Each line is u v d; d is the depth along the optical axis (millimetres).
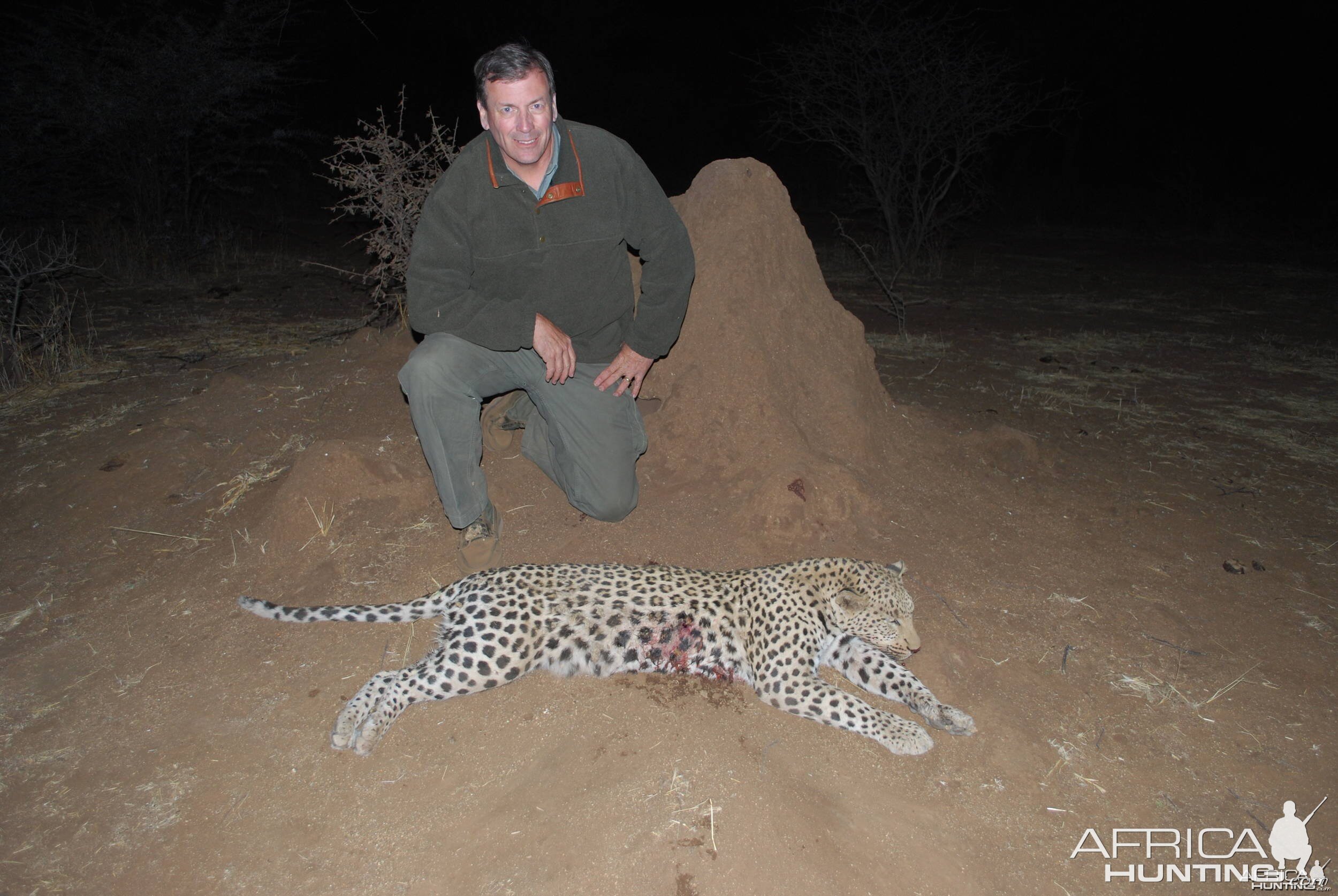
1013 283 12609
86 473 4863
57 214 11578
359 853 2734
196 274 10750
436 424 3648
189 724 3215
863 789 3002
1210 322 10180
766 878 2605
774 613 3434
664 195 3732
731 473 4469
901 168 13836
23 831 2816
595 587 3459
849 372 4949
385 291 6137
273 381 5547
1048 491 5082
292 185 16938
